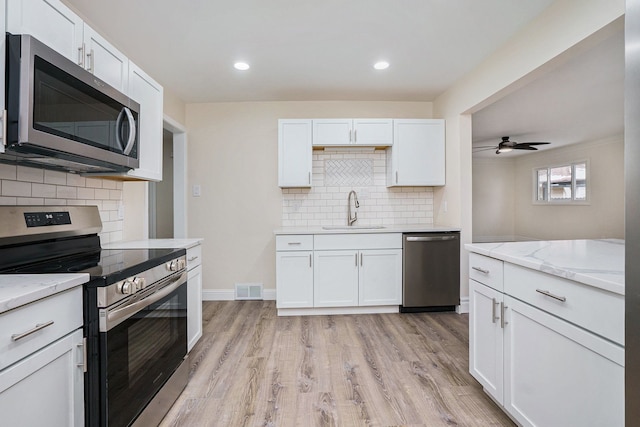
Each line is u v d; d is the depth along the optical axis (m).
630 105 0.74
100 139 1.50
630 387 0.75
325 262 3.13
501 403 1.55
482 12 2.09
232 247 3.74
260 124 3.74
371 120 3.43
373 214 3.78
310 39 2.42
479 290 1.74
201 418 1.61
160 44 2.47
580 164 6.52
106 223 2.19
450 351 2.35
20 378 0.86
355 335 2.66
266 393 1.83
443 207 3.55
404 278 3.17
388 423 1.58
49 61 1.19
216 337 2.62
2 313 0.82
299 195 3.75
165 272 1.65
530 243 1.90
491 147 6.38
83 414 1.12
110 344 1.15
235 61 2.76
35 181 1.62
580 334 1.10
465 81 3.07
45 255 1.50
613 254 1.48
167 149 5.08
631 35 0.73
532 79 2.33
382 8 2.06
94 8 2.01
